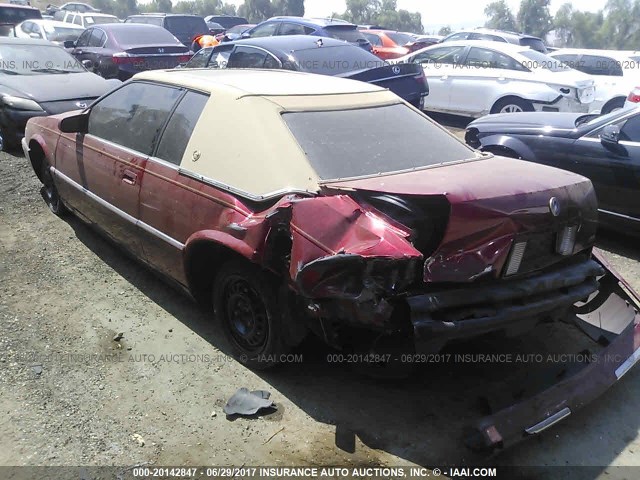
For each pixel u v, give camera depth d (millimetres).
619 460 2965
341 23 11922
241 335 3557
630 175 5457
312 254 2799
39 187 6758
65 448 2896
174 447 2938
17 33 16078
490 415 2799
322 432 3072
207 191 3512
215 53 9320
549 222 3021
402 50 18422
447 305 2754
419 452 2951
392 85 8453
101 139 4617
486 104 10969
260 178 3281
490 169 3416
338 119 3666
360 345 3133
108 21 20328
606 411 3344
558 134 6039
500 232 2850
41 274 4719
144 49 12055
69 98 8289
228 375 3512
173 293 4480
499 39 16234
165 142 3961
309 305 2934
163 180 3840
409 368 3115
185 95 3986
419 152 3684
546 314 3141
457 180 3039
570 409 2953
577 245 3305
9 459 2811
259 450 2936
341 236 2799
